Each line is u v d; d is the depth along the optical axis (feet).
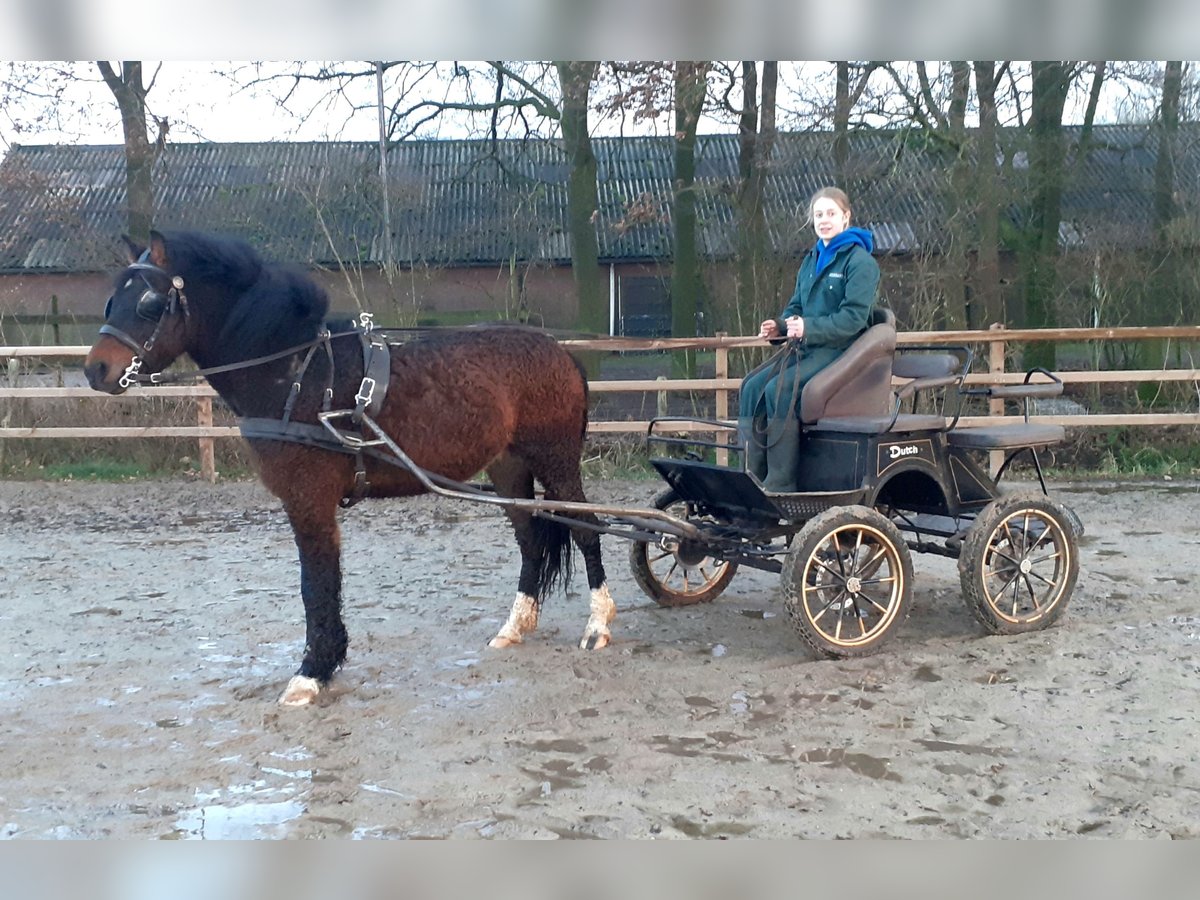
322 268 42.96
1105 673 15.44
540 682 15.66
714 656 16.85
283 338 14.40
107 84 41.29
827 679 15.44
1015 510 16.90
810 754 12.87
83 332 42.32
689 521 18.04
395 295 43.14
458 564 23.88
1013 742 13.10
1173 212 41.70
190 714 14.55
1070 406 39.96
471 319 46.52
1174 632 17.34
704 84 38.81
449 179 55.47
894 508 18.75
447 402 15.52
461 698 15.03
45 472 36.24
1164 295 41.96
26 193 42.29
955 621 18.49
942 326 42.27
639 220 44.50
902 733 13.42
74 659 17.01
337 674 16.08
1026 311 43.52
